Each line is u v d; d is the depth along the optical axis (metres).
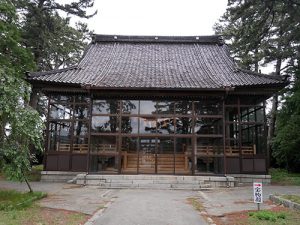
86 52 26.33
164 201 12.11
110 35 28.58
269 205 11.27
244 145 20.72
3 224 7.59
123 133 19.52
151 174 18.83
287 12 19.72
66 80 20.09
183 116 19.61
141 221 8.55
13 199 11.06
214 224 8.23
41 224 7.79
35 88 20.80
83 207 10.57
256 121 20.83
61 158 20.30
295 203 10.21
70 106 20.95
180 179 17.92
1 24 19.55
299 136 23.16
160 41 28.69
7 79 10.99
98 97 19.95
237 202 12.06
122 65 24.19
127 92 19.50
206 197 13.55
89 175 18.30
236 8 20.22
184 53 27.03
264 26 21.91
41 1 24.64
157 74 22.06
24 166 11.10
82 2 24.95
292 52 23.88
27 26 24.11
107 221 8.52
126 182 17.55
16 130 10.89
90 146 19.38
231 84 19.16
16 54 21.20
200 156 19.16
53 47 25.78
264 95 20.73
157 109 19.78
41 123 11.67
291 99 23.47
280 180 21.50
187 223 8.38
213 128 19.52
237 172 19.97
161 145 19.39
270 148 30.22
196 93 19.45
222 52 26.89
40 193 12.79
